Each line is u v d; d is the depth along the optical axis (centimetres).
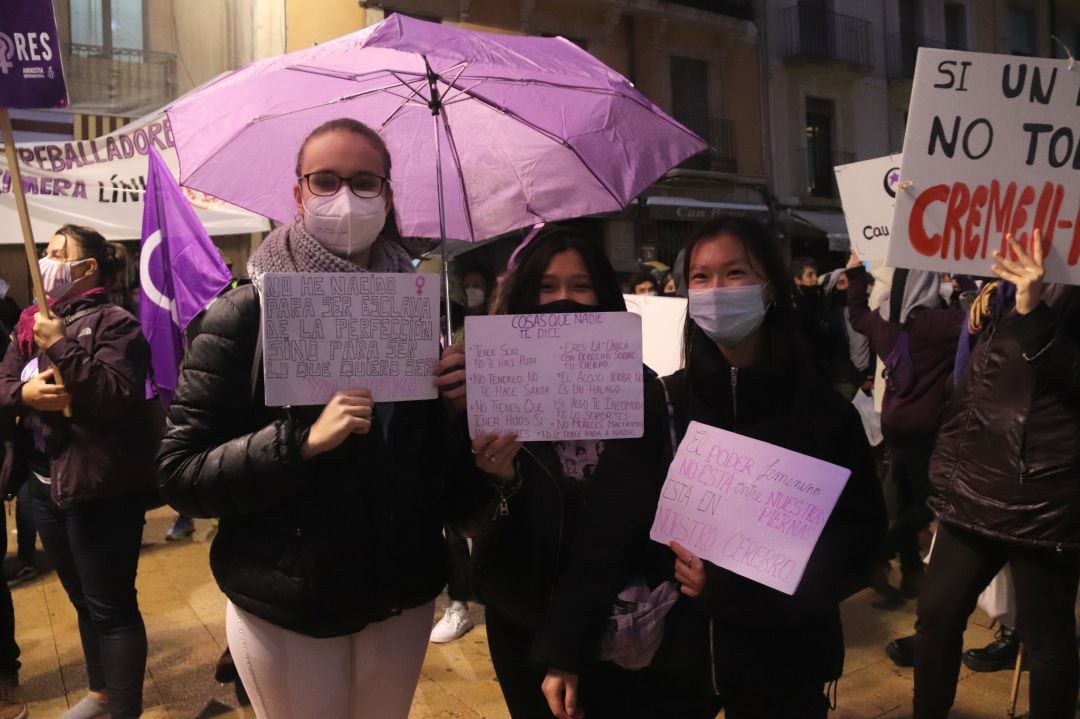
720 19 1507
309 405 160
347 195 165
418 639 182
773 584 159
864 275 439
